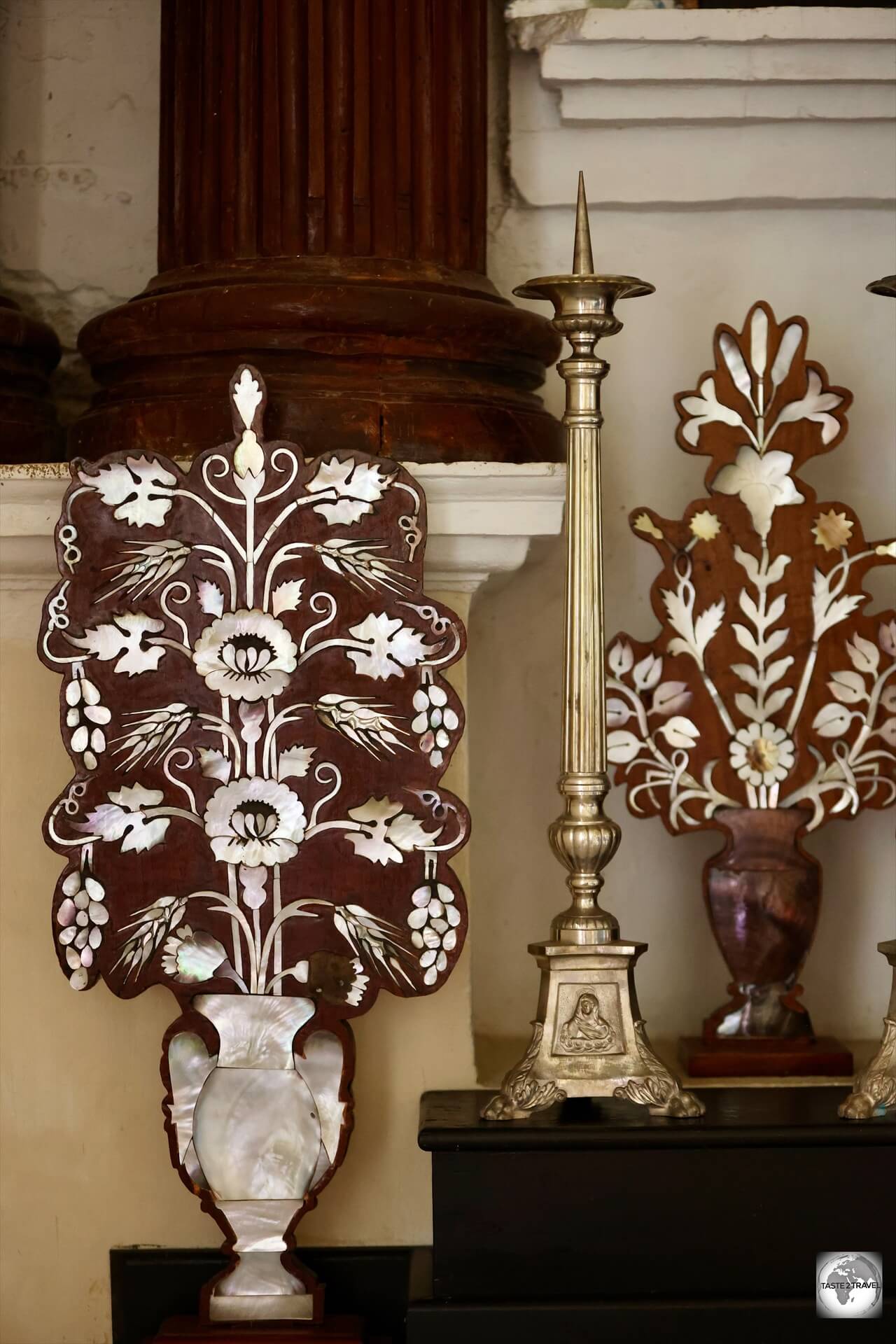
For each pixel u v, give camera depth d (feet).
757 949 7.09
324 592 6.27
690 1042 7.22
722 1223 6.07
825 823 7.13
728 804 7.09
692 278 7.87
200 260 6.94
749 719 7.11
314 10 6.77
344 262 6.74
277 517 6.27
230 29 6.84
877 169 7.74
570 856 6.18
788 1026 7.09
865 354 7.87
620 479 7.84
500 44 7.83
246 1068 6.32
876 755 7.10
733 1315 5.98
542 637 7.83
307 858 6.29
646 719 7.10
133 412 6.68
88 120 7.88
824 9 7.50
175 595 6.26
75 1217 6.75
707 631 7.11
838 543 7.11
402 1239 6.76
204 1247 6.74
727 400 7.11
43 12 7.88
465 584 6.79
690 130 7.77
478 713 7.82
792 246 7.88
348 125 6.79
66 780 6.75
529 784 7.82
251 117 6.82
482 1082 6.87
